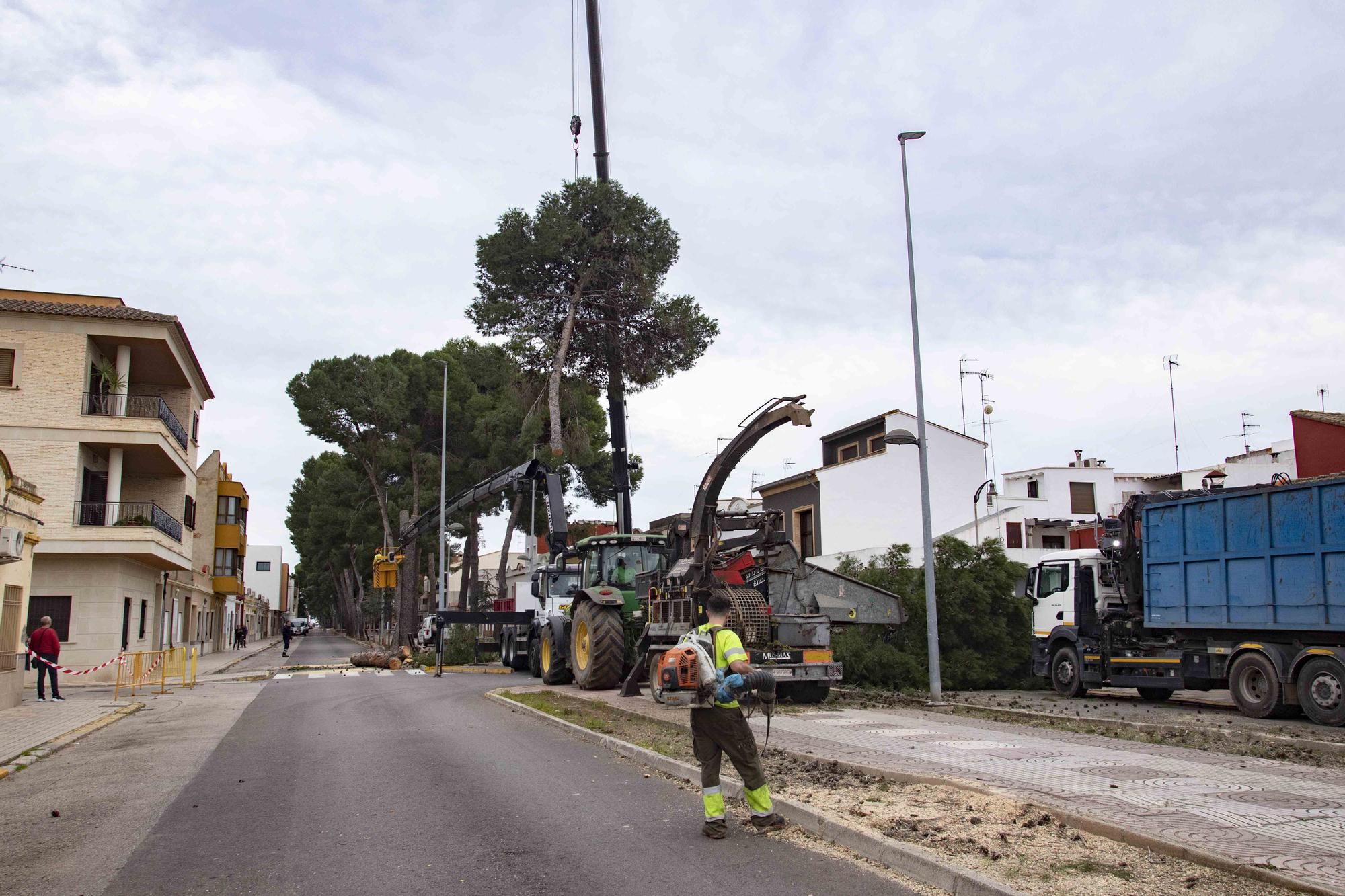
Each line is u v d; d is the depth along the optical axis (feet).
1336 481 43.37
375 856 20.99
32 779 32.22
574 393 99.14
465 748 36.96
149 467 108.17
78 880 19.44
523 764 33.09
